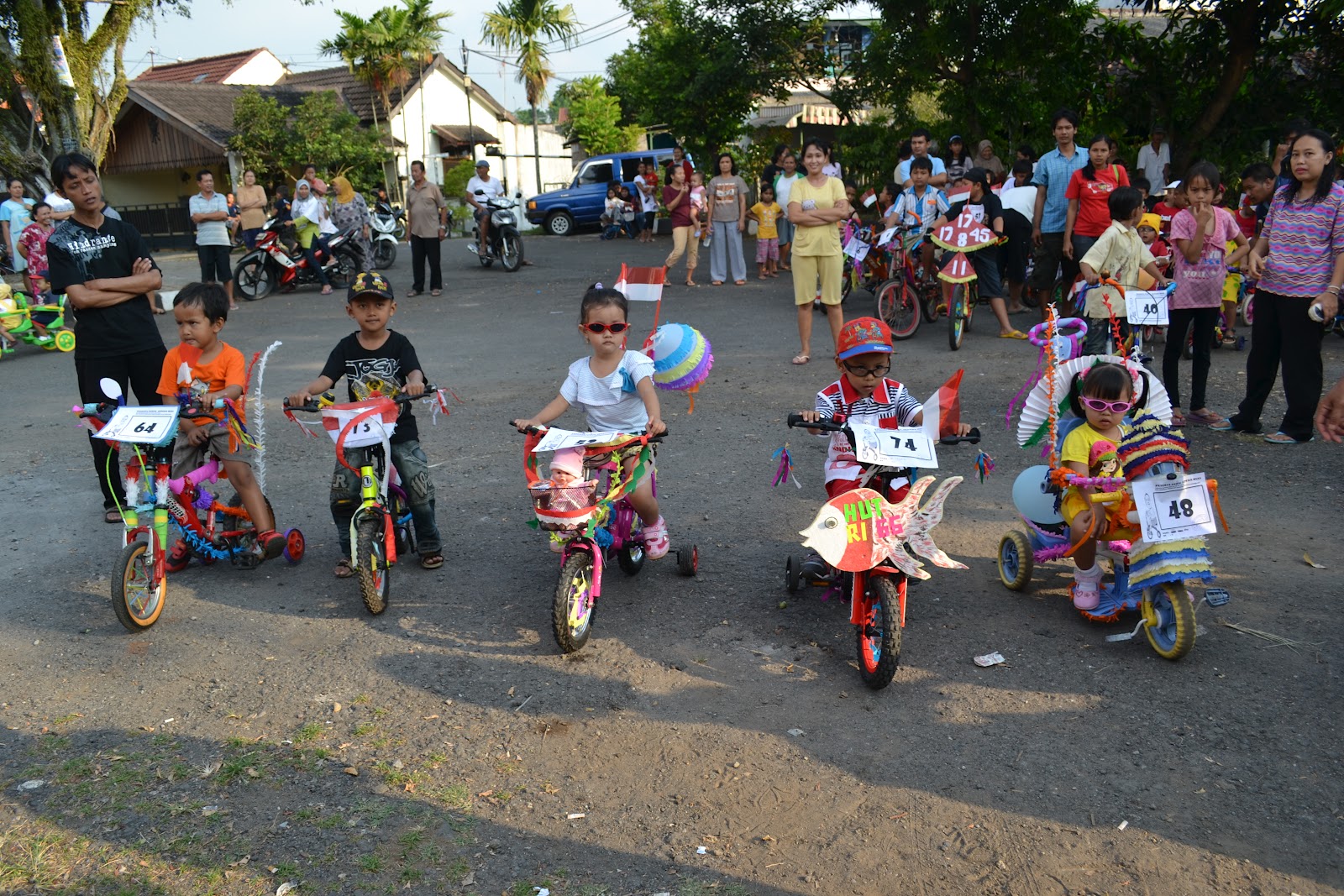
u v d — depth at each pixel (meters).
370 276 5.39
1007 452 7.37
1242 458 7.02
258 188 17.14
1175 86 17.64
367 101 39.97
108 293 6.37
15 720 4.26
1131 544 4.53
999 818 3.48
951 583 5.34
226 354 5.70
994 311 12.01
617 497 4.82
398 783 3.75
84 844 3.44
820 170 9.91
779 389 9.37
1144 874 3.19
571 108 45.50
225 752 3.98
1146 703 4.14
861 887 3.19
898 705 4.20
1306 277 6.90
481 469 7.45
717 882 3.22
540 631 4.96
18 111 15.70
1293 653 4.48
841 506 4.19
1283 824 3.40
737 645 4.76
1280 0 15.52
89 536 6.38
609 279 17.55
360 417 5.21
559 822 3.53
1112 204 7.88
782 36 25.83
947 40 17.83
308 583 5.60
